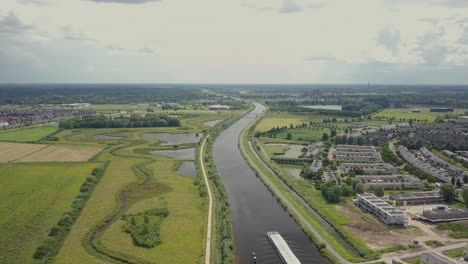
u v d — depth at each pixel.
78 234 196.50
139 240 186.25
